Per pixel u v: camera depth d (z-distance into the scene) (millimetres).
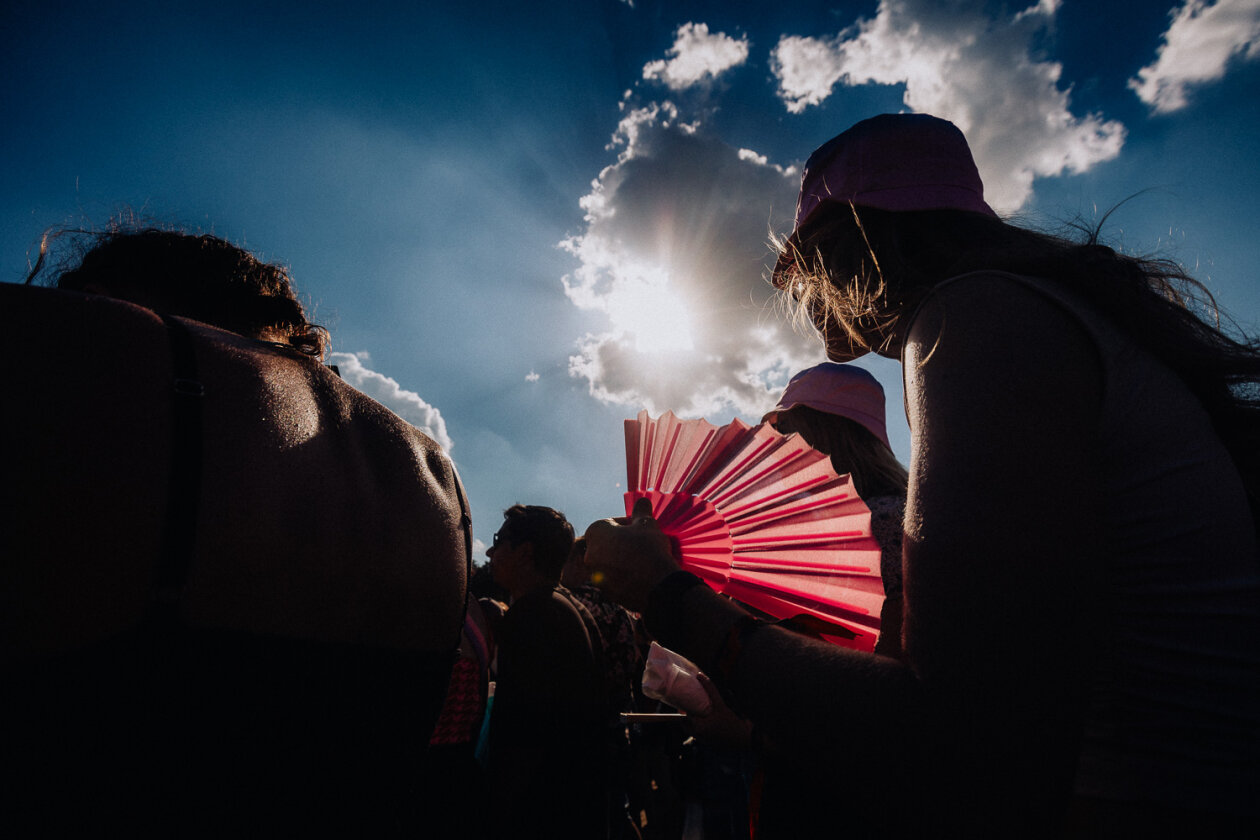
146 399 493
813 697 507
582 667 1875
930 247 738
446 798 1649
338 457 659
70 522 424
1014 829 417
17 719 403
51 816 410
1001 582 439
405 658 671
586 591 2674
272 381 629
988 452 474
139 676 446
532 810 1725
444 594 741
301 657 552
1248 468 565
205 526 492
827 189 843
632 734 3281
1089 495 478
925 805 438
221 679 488
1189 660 500
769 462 1054
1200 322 668
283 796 529
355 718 603
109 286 763
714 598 680
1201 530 511
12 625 400
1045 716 421
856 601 917
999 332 526
